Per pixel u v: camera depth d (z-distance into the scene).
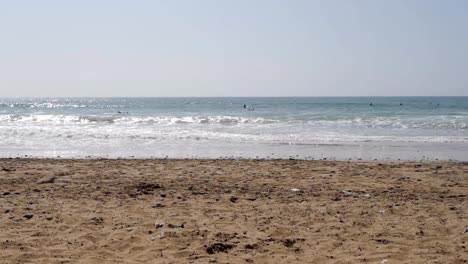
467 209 8.31
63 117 36.03
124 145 19.50
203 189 10.02
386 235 6.81
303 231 7.00
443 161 15.10
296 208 8.37
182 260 5.75
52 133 24.12
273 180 11.26
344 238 6.67
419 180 11.35
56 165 13.34
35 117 36.19
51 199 8.80
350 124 28.98
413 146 19.16
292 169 12.97
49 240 6.41
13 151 17.55
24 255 5.80
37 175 11.51
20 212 7.80
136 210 8.05
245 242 6.43
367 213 8.05
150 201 8.77
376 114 39.31
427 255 5.95
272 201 8.93
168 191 9.73
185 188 10.09
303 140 21.03
